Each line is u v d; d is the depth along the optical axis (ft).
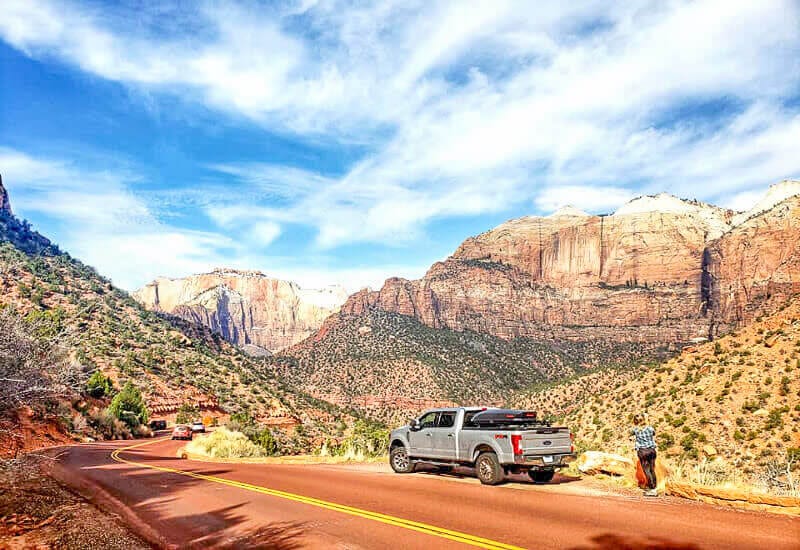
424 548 25.32
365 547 25.96
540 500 35.91
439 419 49.73
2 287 278.87
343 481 47.57
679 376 211.82
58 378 42.39
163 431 229.66
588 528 28.02
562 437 44.11
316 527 30.12
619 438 192.95
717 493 33.71
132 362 280.92
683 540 25.50
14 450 60.90
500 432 43.24
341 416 375.25
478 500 36.45
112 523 33.01
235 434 103.45
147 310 406.62
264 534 29.32
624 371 314.14
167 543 28.50
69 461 74.13
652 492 37.32
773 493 32.55
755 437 153.58
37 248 422.41
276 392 362.12
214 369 342.23
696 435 168.35
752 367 186.70
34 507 36.63
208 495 42.24
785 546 24.31
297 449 209.26
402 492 40.57
